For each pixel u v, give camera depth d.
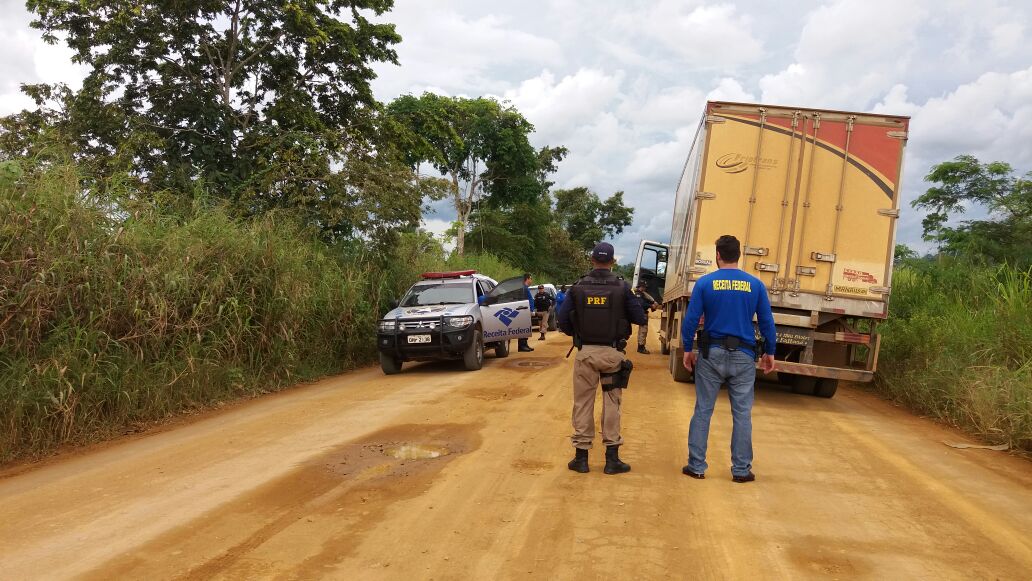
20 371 6.42
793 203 8.49
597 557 3.52
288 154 13.89
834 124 8.46
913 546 3.74
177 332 8.46
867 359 8.46
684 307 9.29
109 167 13.92
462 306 11.79
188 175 14.98
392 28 18.33
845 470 5.39
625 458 5.62
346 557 3.53
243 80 17.33
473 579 3.26
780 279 8.49
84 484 5.04
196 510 4.32
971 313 10.40
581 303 5.17
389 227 14.71
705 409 5.07
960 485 5.03
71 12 15.09
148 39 15.36
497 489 4.71
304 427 6.96
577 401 5.23
